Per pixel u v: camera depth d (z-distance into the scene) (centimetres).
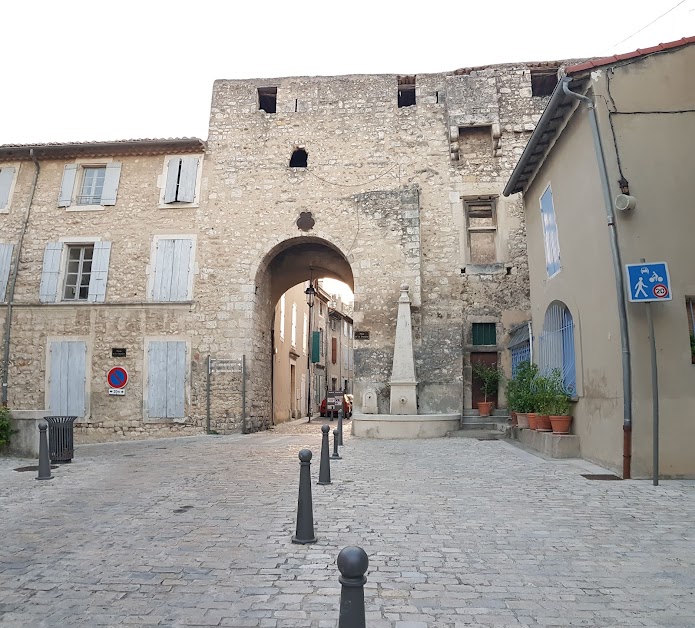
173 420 1463
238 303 1502
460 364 1430
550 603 330
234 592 349
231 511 554
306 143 1579
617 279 716
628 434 694
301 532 446
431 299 1476
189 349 1486
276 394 2106
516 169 1133
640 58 774
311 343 3067
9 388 1495
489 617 312
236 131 1595
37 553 429
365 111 1585
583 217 843
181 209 1556
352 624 221
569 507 555
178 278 1516
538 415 1003
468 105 1531
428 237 1510
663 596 339
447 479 712
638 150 748
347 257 1502
